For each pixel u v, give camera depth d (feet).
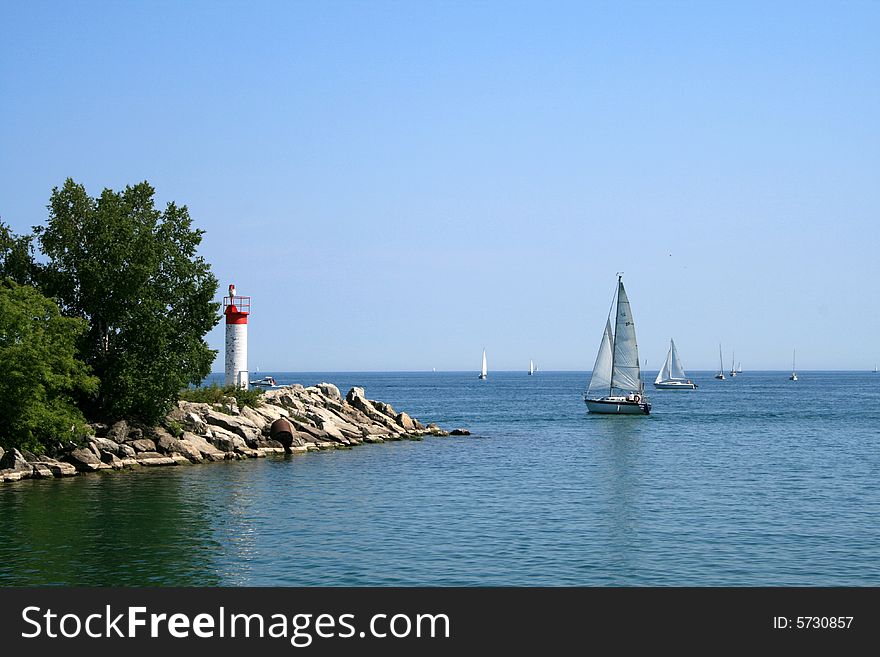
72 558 116.16
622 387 435.12
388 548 122.11
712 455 254.88
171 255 224.33
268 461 231.91
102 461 207.82
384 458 241.76
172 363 218.59
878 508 155.84
